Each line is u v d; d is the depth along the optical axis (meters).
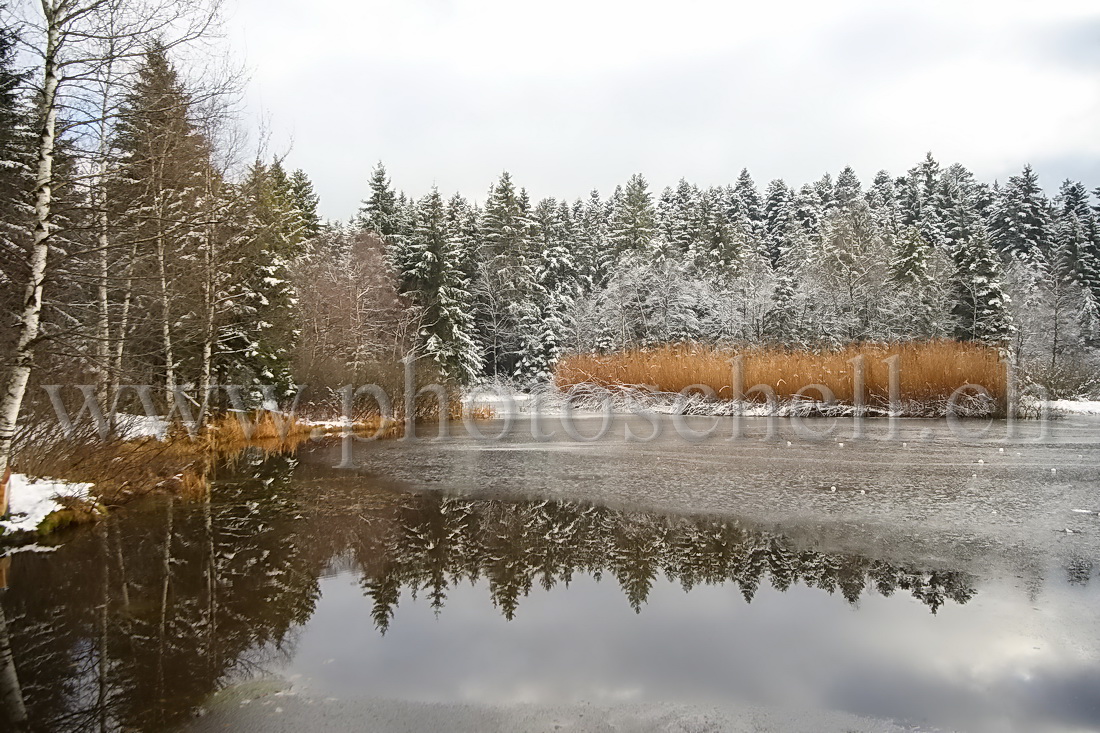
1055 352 36.78
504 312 42.62
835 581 5.84
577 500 9.41
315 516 8.70
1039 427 19.17
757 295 34.75
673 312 35.84
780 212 60.84
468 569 6.44
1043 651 4.39
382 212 43.25
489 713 3.67
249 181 16.77
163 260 12.81
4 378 8.70
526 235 45.75
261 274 19.16
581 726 3.52
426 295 34.56
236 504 9.50
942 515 8.13
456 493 10.08
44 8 7.25
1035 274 41.53
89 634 4.91
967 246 34.34
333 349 27.30
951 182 57.50
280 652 4.55
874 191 63.06
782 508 8.62
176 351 16.09
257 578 6.21
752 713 3.64
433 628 4.97
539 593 5.73
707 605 5.35
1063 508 8.47
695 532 7.55
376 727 3.53
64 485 8.74
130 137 9.27
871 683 3.98
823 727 3.49
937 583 5.73
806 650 4.46
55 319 10.30
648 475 11.34
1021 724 3.50
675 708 3.70
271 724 3.59
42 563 6.73
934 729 3.46
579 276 48.41
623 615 5.18
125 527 8.22
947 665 4.21
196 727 3.57
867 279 35.97
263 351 18.84
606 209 66.19
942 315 34.91
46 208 7.36
